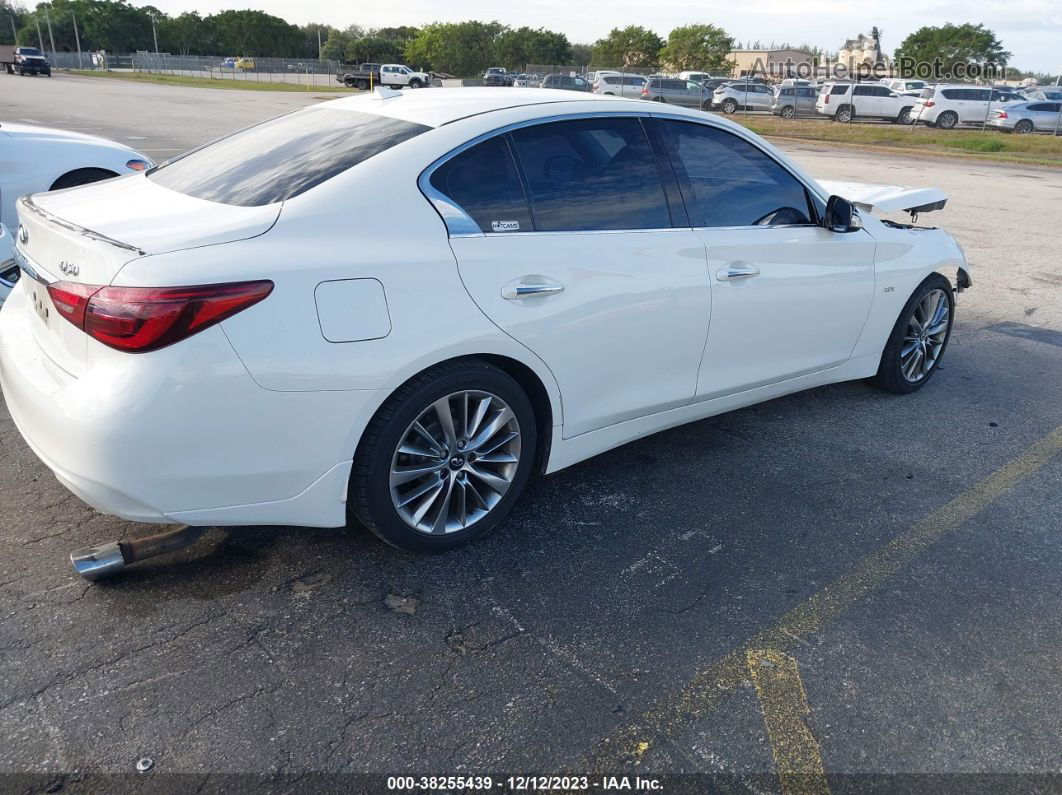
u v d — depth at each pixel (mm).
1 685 2365
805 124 32906
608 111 3389
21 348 2781
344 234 2658
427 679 2479
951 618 2893
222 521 2609
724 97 38469
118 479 2406
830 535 3412
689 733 2318
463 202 2912
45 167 6246
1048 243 10133
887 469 4047
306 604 2799
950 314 5113
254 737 2234
